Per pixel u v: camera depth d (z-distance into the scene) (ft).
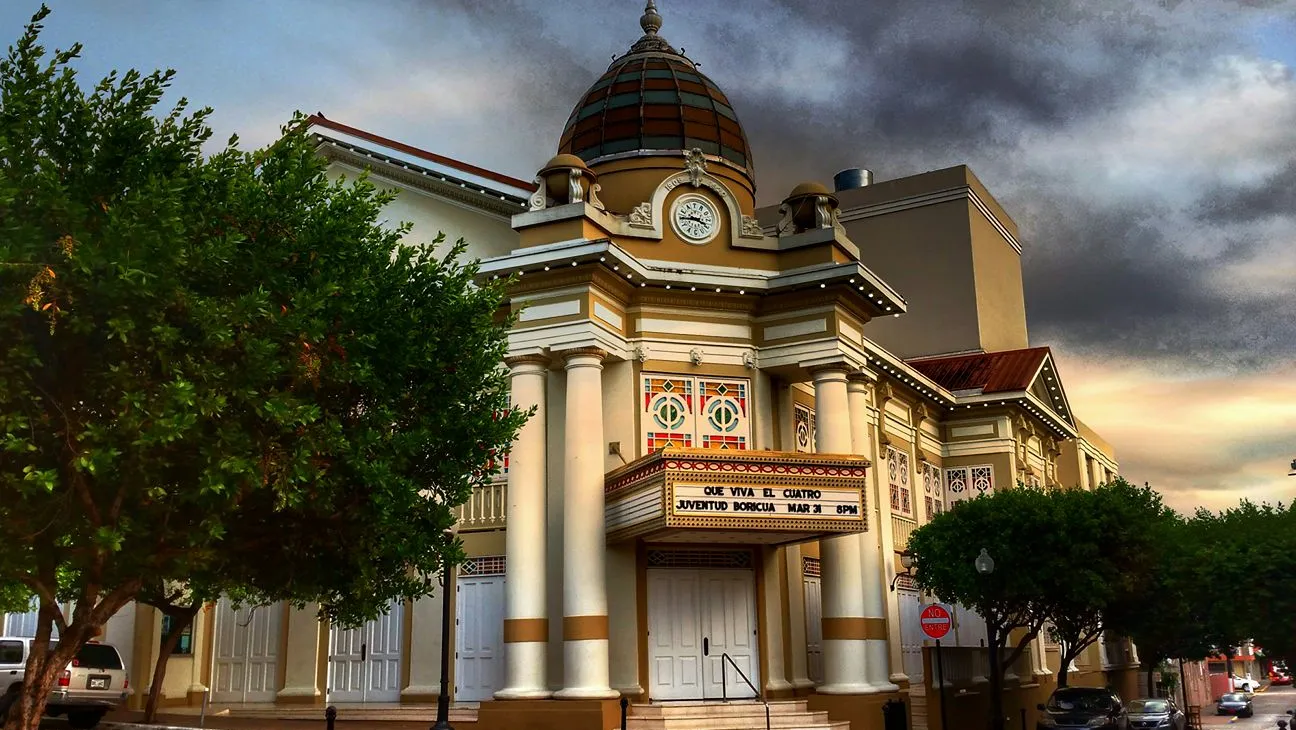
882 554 96.37
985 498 91.66
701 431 77.41
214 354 42.09
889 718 71.92
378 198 51.34
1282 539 98.53
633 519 69.92
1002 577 86.22
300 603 53.06
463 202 87.76
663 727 66.59
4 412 39.63
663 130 85.25
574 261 72.59
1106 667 147.64
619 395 76.38
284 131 50.08
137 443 38.83
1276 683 389.39
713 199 80.84
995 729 83.41
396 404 50.16
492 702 69.77
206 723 71.10
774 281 78.89
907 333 141.69
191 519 46.24
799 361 78.74
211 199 44.91
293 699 82.38
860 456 73.67
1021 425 121.70
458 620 78.28
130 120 43.27
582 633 69.21
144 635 89.81
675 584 75.25
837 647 75.31
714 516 66.44
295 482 44.04
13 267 36.63
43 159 40.14
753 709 70.44
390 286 50.29
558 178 76.28
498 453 57.62
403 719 74.23
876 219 147.23
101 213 41.42
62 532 42.32
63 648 44.52
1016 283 159.12
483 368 52.80
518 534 71.97
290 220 46.39
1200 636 122.62
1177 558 98.68
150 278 39.11
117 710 79.87
